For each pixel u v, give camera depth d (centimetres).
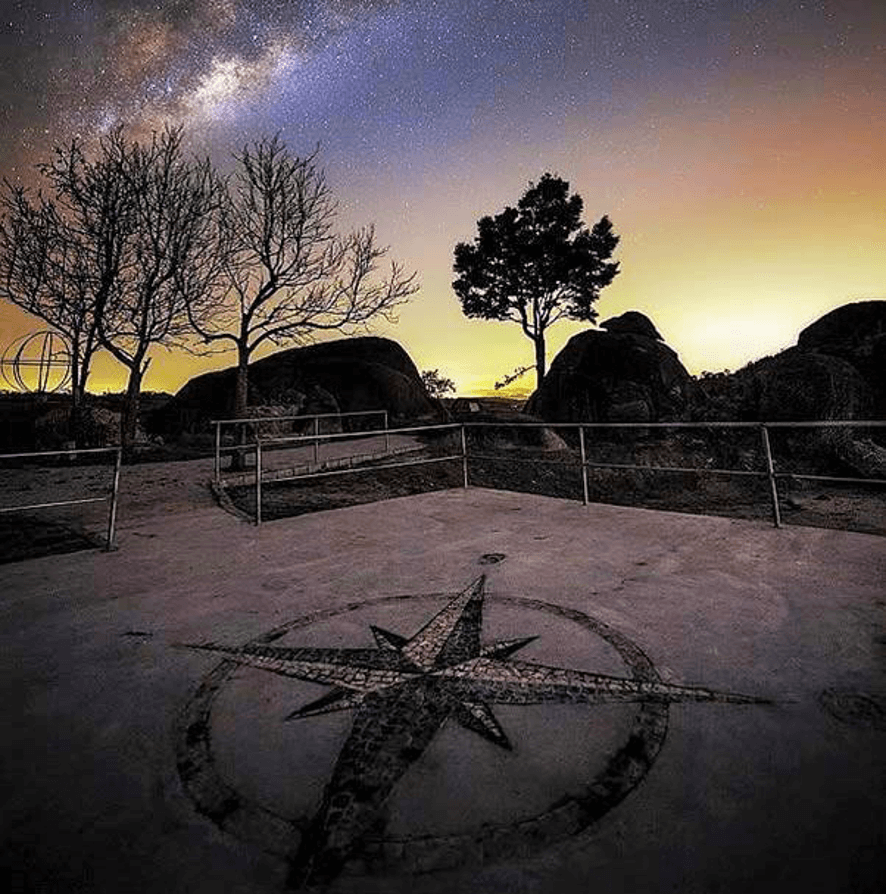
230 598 372
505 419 1602
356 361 2270
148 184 1476
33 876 152
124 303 1530
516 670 257
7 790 188
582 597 347
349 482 1009
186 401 2125
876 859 148
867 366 1658
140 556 489
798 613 305
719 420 1634
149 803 179
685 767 186
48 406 1747
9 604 370
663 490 1324
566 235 2359
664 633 289
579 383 2048
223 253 1515
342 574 415
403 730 212
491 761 192
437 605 343
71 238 1465
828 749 192
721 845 154
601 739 203
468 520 586
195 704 239
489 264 2412
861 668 246
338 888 145
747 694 229
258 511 607
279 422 1827
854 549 413
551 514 596
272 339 1370
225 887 147
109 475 1071
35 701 246
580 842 157
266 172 1378
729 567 389
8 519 665
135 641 306
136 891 147
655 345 2075
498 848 156
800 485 1265
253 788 184
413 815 169
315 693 244
